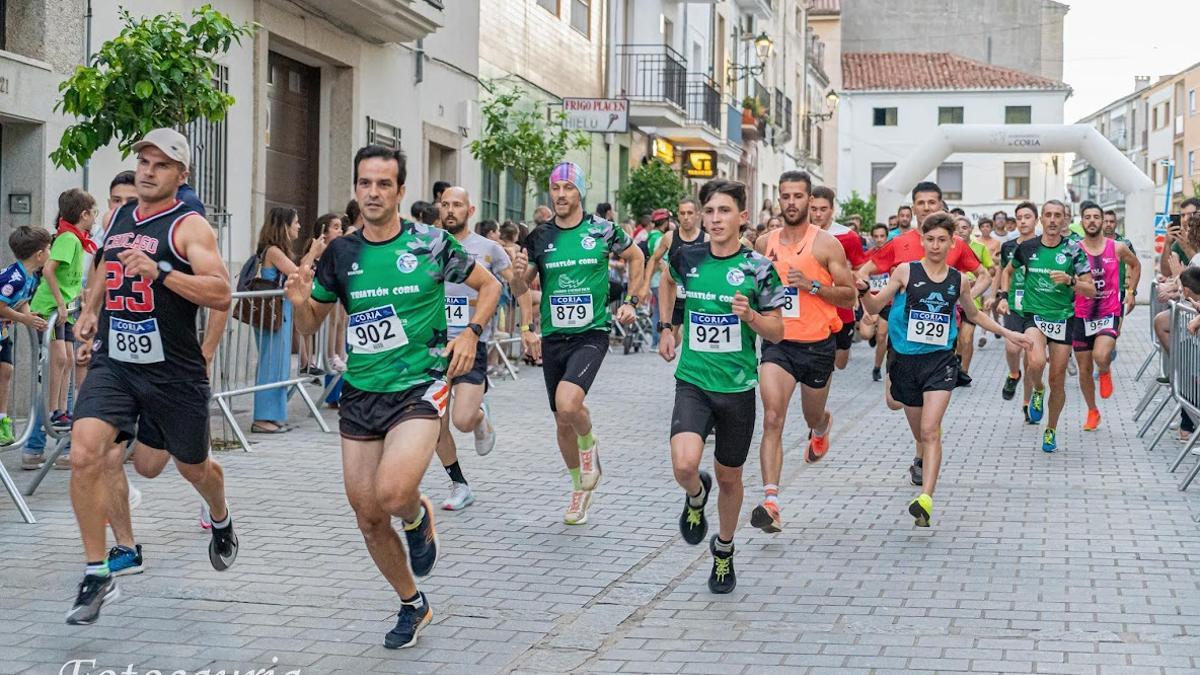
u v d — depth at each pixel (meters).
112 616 6.08
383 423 5.54
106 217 8.27
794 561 7.39
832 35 69.44
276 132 16.38
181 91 10.30
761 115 40.50
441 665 5.53
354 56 17.34
